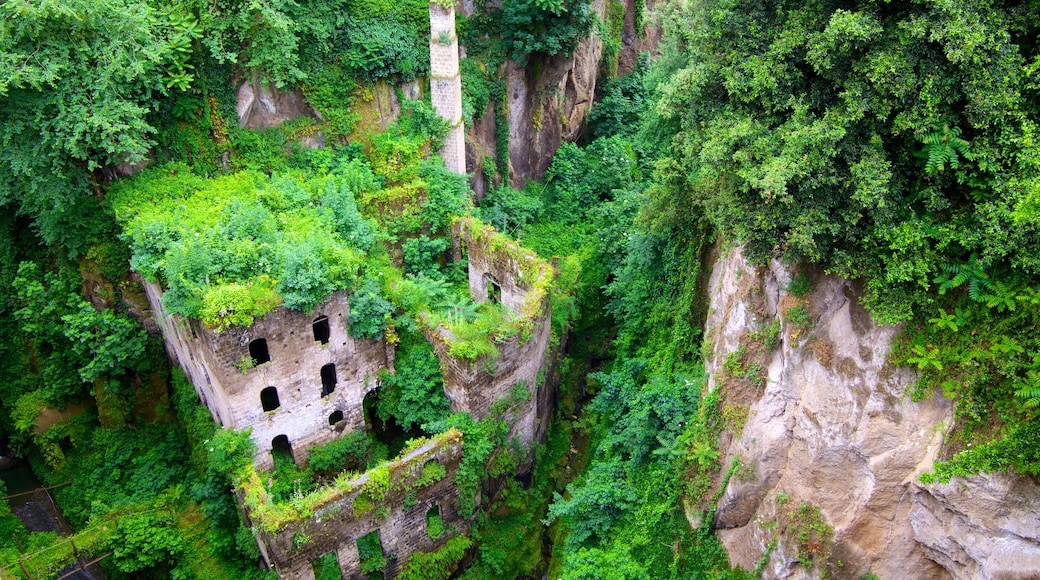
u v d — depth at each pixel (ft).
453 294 100.27
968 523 57.93
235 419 83.87
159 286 89.92
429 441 85.30
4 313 107.34
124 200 92.68
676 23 81.00
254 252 83.30
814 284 67.21
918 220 58.29
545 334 97.50
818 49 57.47
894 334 61.87
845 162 59.72
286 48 96.94
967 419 58.29
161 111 95.86
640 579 77.05
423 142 111.75
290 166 106.73
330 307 85.15
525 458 98.12
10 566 89.10
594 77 143.43
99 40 83.10
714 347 82.43
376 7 108.06
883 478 63.10
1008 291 55.47
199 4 92.58
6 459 111.96
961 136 56.70
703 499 79.10
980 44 52.60
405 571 87.97
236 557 92.48
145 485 100.78
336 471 93.25
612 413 92.79
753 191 64.39
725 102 68.95
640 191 123.85
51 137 84.53
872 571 65.26
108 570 93.97
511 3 115.96
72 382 107.34
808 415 67.82
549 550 96.27
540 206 129.08
